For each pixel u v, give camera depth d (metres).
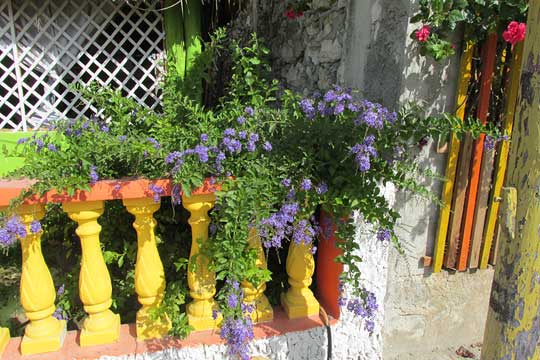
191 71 3.84
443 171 2.51
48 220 3.32
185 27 4.34
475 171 2.52
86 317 2.41
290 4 3.14
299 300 2.46
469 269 2.76
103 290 2.15
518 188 1.50
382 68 2.33
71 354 2.12
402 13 2.17
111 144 2.11
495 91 2.47
